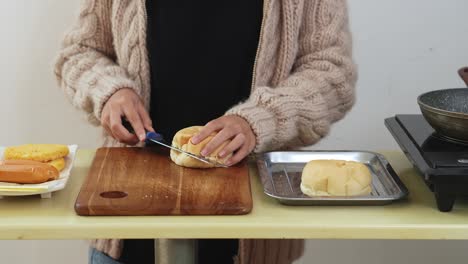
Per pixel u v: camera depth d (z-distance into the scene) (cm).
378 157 140
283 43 155
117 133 139
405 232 113
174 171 131
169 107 159
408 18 215
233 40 154
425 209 121
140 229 111
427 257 235
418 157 123
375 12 215
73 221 113
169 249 130
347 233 113
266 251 159
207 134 133
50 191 121
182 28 154
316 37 154
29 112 223
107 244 156
